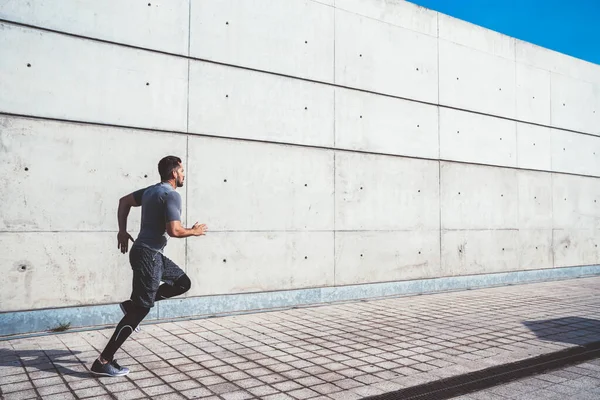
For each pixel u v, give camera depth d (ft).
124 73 17.99
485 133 29.01
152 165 18.44
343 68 23.48
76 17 17.16
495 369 12.21
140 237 11.74
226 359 12.99
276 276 21.03
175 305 18.54
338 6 23.48
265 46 21.21
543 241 31.50
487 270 28.55
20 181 16.05
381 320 18.31
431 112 26.63
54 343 14.61
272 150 21.18
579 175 34.06
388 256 24.53
